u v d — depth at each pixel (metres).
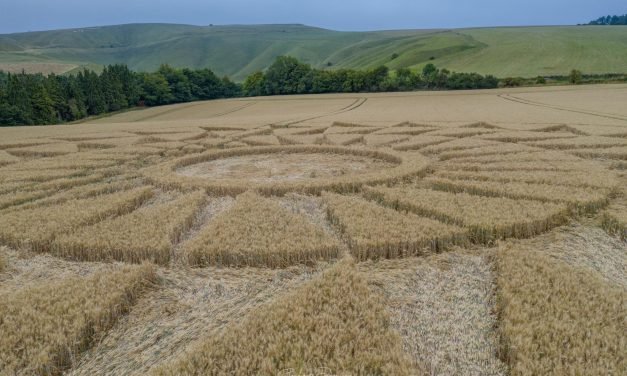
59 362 4.04
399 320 4.65
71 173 12.50
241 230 7.11
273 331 4.11
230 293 5.40
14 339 4.08
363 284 5.06
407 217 7.56
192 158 14.93
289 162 14.93
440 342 4.25
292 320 4.29
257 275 5.87
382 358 3.69
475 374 3.77
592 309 4.38
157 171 12.55
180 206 8.70
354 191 10.50
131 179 12.31
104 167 13.95
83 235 6.92
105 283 5.20
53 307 4.65
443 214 7.61
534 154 13.54
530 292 4.79
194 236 7.51
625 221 7.14
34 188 10.73
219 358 3.78
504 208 7.80
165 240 6.62
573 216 7.94
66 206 8.71
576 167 11.49
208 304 5.14
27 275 6.02
